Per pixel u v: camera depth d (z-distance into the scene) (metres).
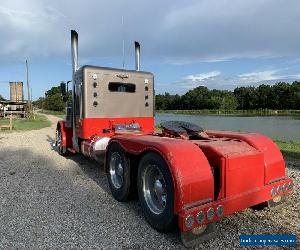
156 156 3.83
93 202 5.04
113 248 3.54
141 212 4.59
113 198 5.23
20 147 11.36
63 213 4.57
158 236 3.82
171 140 4.06
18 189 5.81
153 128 7.94
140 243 3.65
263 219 4.25
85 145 6.94
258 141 4.28
